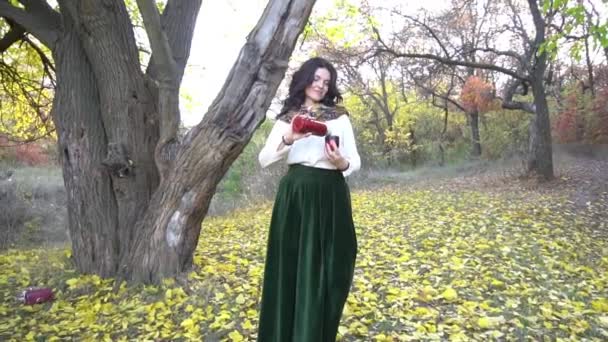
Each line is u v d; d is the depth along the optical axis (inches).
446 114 758.5
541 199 375.2
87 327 139.3
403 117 845.2
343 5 346.9
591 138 684.7
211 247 232.2
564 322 133.0
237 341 121.4
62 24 184.7
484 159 770.2
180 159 161.3
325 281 88.6
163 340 127.6
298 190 90.9
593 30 217.9
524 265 192.7
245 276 178.2
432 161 847.7
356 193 516.7
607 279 176.9
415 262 195.8
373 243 237.0
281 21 144.9
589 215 309.9
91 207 181.2
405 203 387.9
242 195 481.1
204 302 150.2
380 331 127.0
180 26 203.0
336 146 87.8
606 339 122.5
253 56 146.8
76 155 182.1
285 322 90.9
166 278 165.9
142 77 182.1
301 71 95.7
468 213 319.3
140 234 171.3
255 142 530.0
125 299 157.5
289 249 91.5
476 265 190.9
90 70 181.9
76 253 186.1
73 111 181.3
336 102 98.6
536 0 463.5
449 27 660.1
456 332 124.9
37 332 136.8
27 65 338.6
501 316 134.6
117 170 177.6
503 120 770.8
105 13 168.9
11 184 446.3
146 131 182.9
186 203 165.8
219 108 151.8
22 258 220.8
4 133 428.8
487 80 708.0
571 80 775.1
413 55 487.2
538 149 484.1
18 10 183.3
